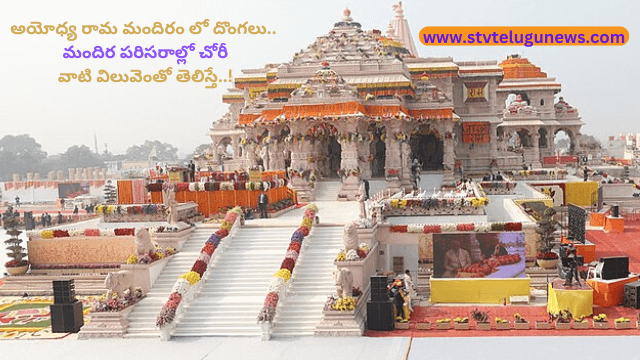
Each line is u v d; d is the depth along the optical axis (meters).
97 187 74.94
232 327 20.16
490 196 39.06
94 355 18.38
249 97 52.69
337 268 21.73
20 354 18.67
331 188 39.44
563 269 20.66
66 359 18.08
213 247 24.12
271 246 25.64
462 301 22.80
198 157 62.72
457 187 38.47
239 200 31.64
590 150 82.88
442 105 43.03
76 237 27.77
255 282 22.80
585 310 19.73
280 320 20.28
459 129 53.16
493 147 52.94
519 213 28.53
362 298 21.33
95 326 20.50
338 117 36.75
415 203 27.83
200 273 22.41
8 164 145.00
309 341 18.92
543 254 24.94
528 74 73.00
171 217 27.53
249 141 43.38
